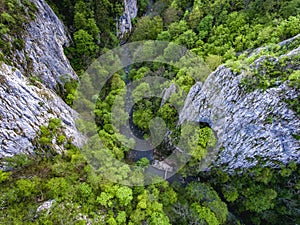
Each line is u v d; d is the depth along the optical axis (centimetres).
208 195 3147
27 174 2416
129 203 2631
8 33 2952
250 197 3362
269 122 2895
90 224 2303
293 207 3297
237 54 3725
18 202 2194
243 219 3544
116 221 2439
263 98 2791
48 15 3894
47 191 2348
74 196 2427
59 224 2203
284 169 3219
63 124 3044
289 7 3684
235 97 2980
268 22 3781
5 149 2352
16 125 2492
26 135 2547
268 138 3030
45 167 2542
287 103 2705
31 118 2675
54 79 3541
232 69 2944
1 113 2391
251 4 4216
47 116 2888
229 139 3244
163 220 2569
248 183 3469
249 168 3416
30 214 2152
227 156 3372
